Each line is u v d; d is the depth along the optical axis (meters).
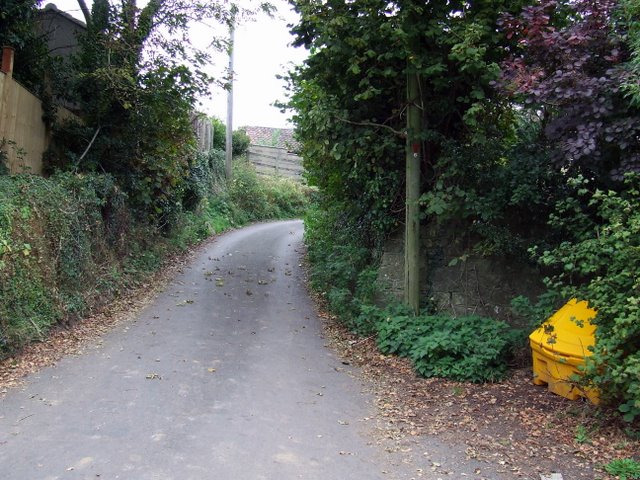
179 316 9.73
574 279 7.38
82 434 4.84
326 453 4.74
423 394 6.38
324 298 11.60
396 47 7.85
